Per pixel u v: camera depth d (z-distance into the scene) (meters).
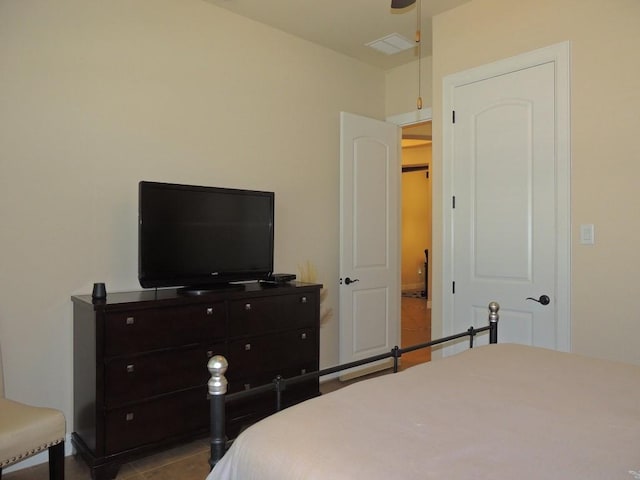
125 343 2.35
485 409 1.33
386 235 4.35
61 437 2.01
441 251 3.44
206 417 2.65
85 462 2.51
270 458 1.07
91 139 2.71
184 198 2.81
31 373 2.51
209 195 2.93
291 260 3.76
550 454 1.06
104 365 2.29
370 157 4.20
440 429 1.19
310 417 1.26
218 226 2.97
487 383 1.57
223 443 1.33
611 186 2.62
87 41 2.69
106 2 2.77
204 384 2.64
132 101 2.87
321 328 3.99
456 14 3.34
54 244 2.58
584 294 2.73
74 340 2.59
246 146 3.45
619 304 2.59
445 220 3.41
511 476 0.96
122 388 2.35
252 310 2.87
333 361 4.08
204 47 3.21
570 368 1.75
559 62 2.83
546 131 2.90
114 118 2.79
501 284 3.12
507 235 3.09
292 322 3.09
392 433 1.16
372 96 4.42
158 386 2.47
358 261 4.08
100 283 2.51
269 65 3.59
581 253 2.74
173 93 3.05
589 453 1.06
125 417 2.36
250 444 1.15
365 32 3.70
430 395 1.45
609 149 2.63
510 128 3.07
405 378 1.62
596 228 2.68
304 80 3.84
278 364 3.01
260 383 2.91
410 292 9.46
